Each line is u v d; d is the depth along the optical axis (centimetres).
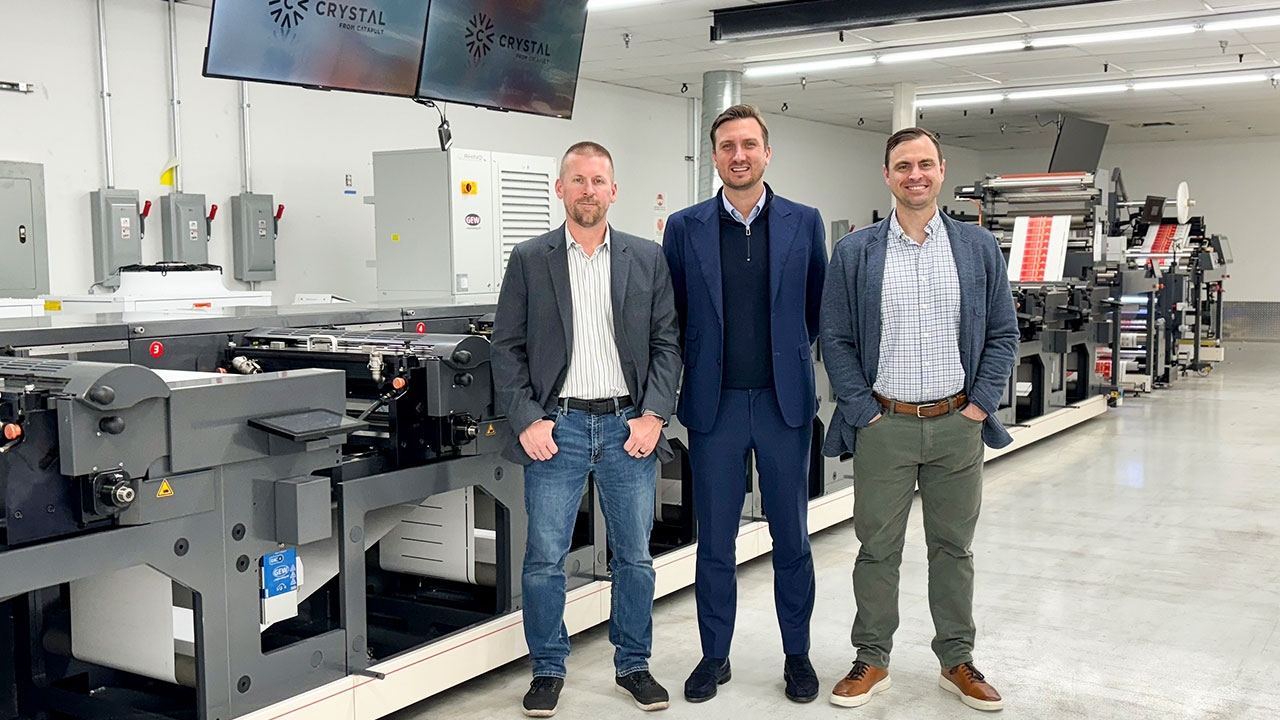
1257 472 629
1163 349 1052
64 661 272
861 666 297
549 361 278
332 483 261
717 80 1032
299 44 399
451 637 290
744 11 778
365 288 836
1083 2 680
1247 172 1662
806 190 1439
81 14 650
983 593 397
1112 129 1554
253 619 235
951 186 1803
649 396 280
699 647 341
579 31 509
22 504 195
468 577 329
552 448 275
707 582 301
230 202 736
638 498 286
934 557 296
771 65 1015
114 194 657
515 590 314
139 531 210
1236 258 1680
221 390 220
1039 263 801
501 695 303
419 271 604
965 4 716
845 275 282
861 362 286
